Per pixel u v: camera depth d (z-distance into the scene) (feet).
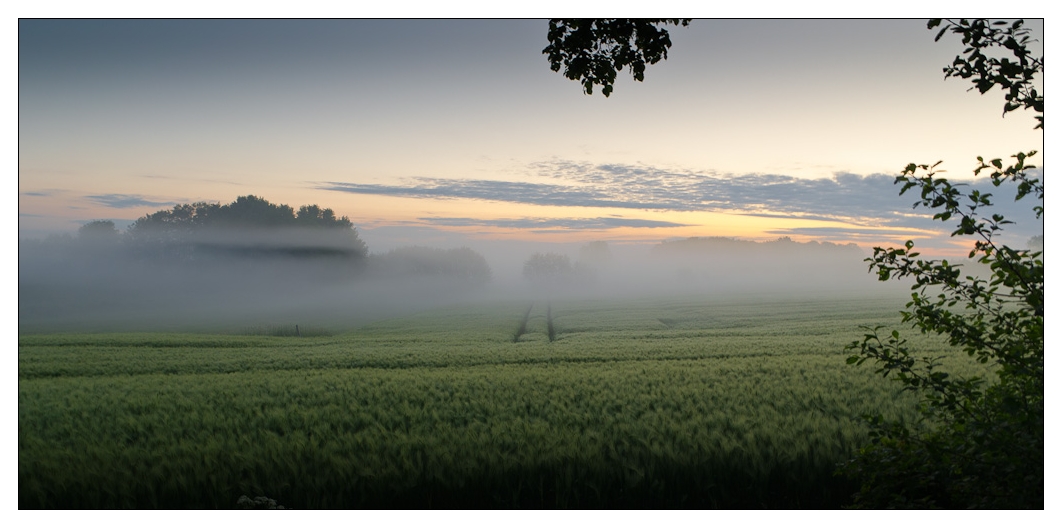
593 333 135.03
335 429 38.37
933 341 80.64
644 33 23.91
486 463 28.53
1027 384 15.42
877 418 17.94
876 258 16.58
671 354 83.56
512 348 98.48
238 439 35.45
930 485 18.17
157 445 34.60
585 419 38.73
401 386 53.78
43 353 93.71
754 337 109.60
